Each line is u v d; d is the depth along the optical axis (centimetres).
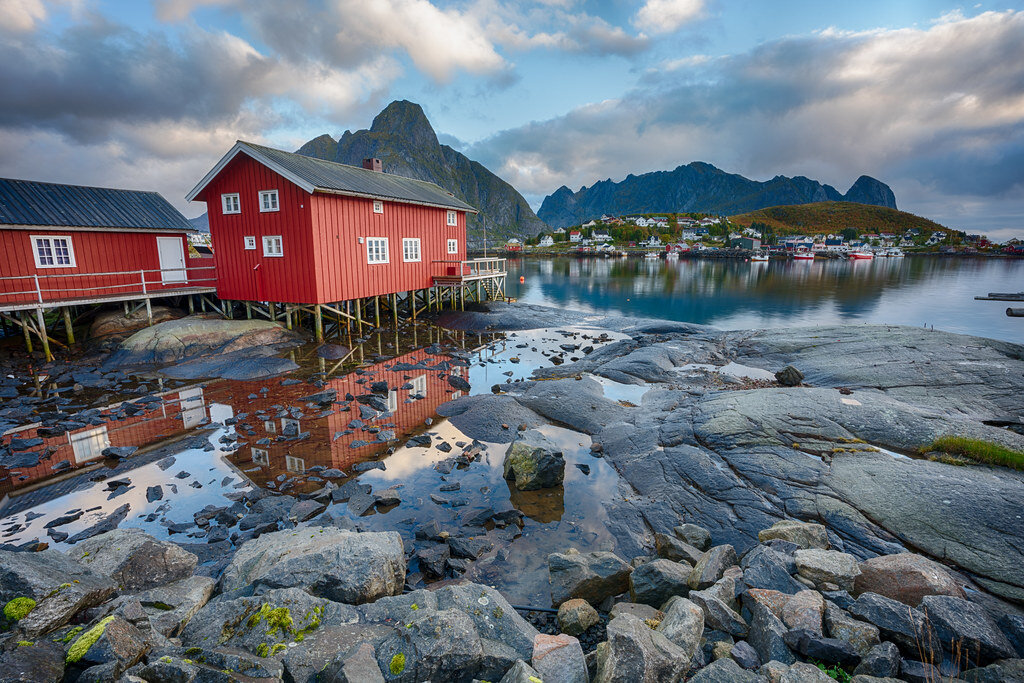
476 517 838
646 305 3959
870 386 1461
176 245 2525
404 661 406
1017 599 582
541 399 1457
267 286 2241
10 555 452
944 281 5809
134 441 1166
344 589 552
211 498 910
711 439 1077
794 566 606
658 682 425
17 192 2073
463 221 3388
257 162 2119
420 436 1191
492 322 2834
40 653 351
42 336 1870
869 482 838
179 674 350
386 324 2803
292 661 405
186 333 1933
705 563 638
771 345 2041
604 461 1088
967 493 770
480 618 509
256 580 562
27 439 1155
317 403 1435
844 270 7788
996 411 1257
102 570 562
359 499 895
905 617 487
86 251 2155
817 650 466
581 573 644
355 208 2316
